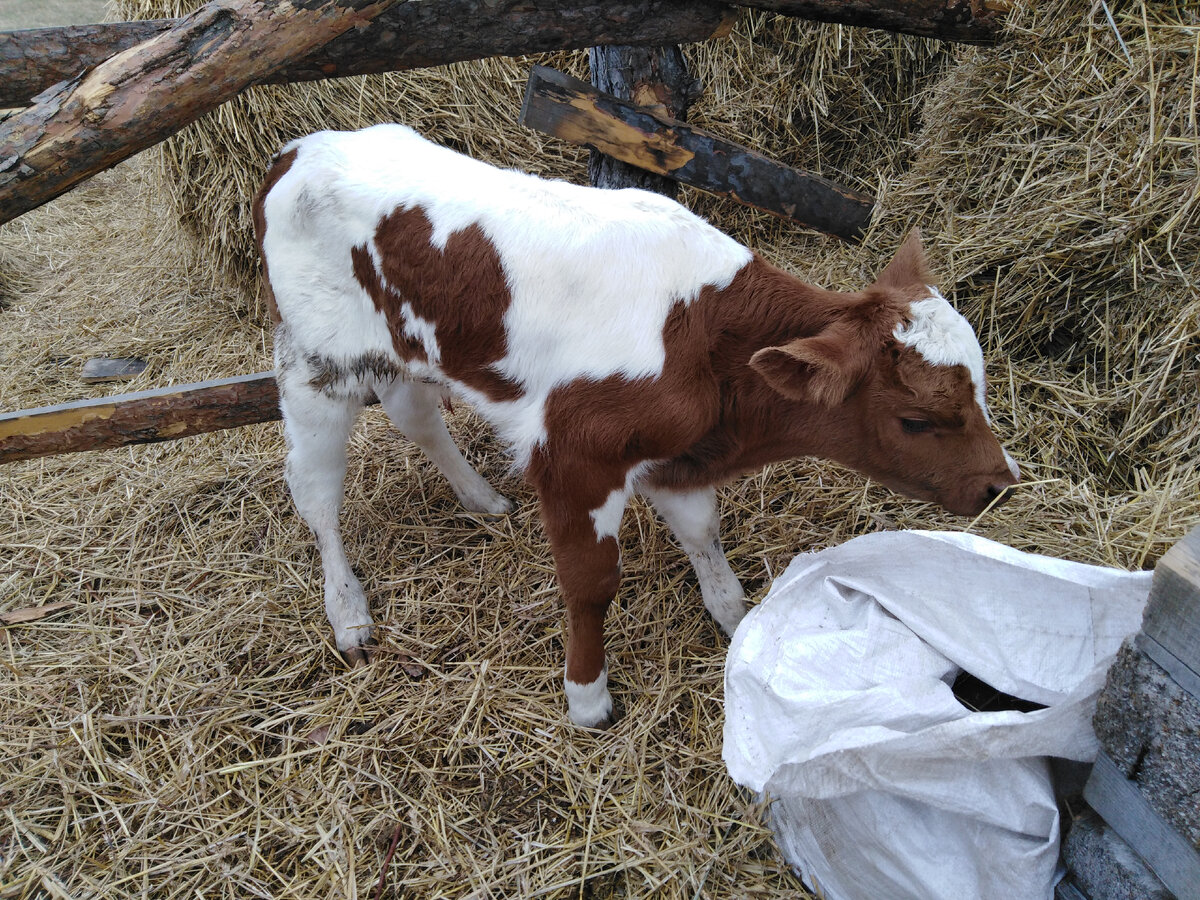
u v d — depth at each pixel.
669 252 2.29
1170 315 3.01
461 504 3.40
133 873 2.23
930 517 2.99
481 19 2.82
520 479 3.54
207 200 4.49
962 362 2.09
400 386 2.98
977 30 3.48
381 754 2.50
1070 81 3.33
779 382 2.03
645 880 2.15
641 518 3.20
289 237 2.67
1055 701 1.80
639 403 2.24
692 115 4.91
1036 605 1.87
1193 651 1.36
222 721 2.60
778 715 1.85
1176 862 1.50
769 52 4.81
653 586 2.97
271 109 4.22
